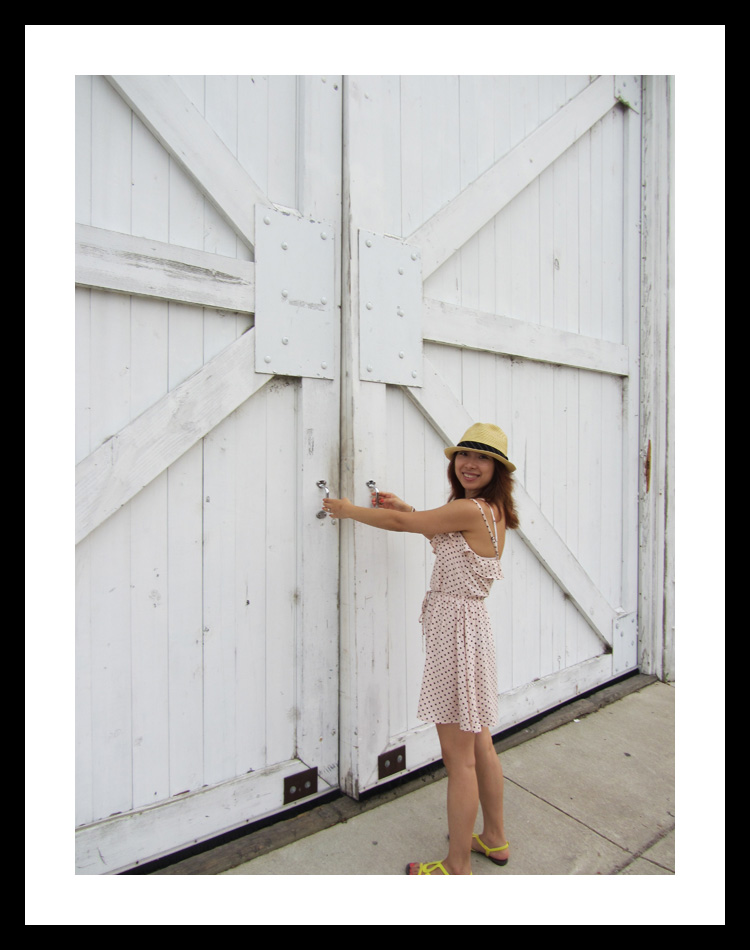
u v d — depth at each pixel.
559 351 2.82
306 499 1.98
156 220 1.65
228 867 1.71
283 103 1.92
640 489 3.38
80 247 1.50
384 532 2.12
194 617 1.76
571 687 2.98
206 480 1.77
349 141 2.01
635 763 2.41
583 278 2.99
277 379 1.92
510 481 1.79
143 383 1.63
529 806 2.10
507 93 2.57
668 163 3.29
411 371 2.20
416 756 2.25
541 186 2.76
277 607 1.94
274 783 1.93
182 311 1.71
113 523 1.61
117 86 1.56
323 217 1.99
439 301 2.30
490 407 2.56
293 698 1.99
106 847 1.59
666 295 3.33
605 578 3.22
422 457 2.31
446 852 1.81
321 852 1.79
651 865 1.78
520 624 2.74
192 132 1.68
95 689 1.58
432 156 2.29
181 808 1.72
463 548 1.69
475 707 1.59
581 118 2.87
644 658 3.40
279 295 1.88
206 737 1.79
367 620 2.08
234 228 1.79
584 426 3.05
